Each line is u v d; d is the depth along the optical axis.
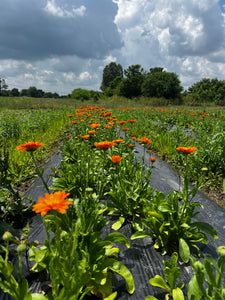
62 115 12.59
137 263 2.18
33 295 1.41
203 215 3.13
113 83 85.75
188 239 2.33
